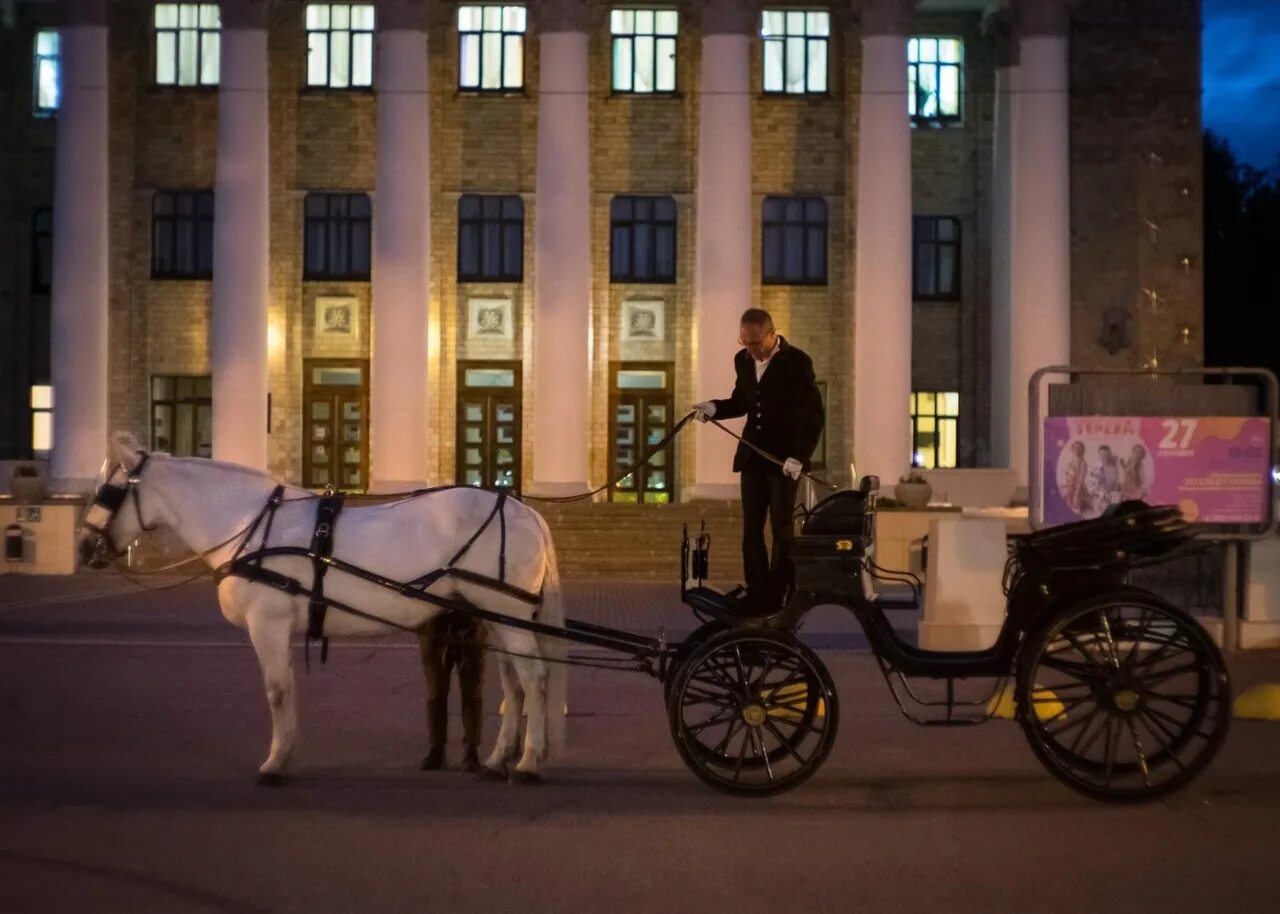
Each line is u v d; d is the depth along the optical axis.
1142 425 17.64
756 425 11.36
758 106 39.28
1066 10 36.97
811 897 8.09
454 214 39.12
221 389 36.34
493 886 8.28
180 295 39.16
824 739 10.52
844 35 39.25
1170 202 38.47
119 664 17.73
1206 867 8.70
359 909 7.86
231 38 36.41
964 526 17.44
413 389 35.91
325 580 10.85
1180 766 10.36
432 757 11.56
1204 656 10.38
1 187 40.09
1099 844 9.25
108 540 11.17
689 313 39.16
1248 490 17.73
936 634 17.38
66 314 37.09
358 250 39.16
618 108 39.22
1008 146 38.72
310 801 10.39
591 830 9.56
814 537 10.66
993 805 10.34
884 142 36.28
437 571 10.88
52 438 37.34
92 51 37.16
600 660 14.22
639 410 39.28
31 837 9.35
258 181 36.53
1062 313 36.78
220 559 11.04
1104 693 10.38
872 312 36.28
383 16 35.88
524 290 39.06
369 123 39.03
